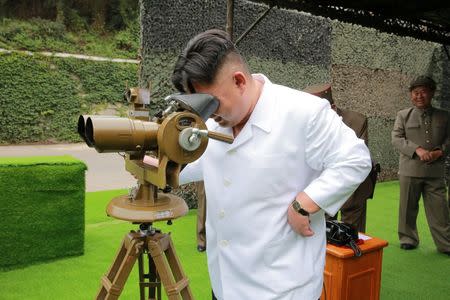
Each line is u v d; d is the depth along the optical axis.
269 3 3.70
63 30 18.83
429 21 4.80
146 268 3.47
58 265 3.59
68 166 3.65
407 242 4.32
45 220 3.60
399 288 3.38
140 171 1.46
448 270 3.78
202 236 4.08
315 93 3.32
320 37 6.67
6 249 3.44
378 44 7.60
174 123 1.29
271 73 6.11
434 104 8.27
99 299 1.60
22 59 14.79
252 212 1.46
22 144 14.91
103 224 4.81
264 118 1.43
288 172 1.44
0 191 3.36
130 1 21.36
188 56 1.33
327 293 2.47
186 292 1.64
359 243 2.55
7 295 3.06
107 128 1.29
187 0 5.06
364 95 7.55
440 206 4.16
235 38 5.60
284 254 1.47
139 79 4.88
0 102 14.48
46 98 15.27
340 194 1.39
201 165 1.67
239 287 1.52
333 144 1.40
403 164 4.28
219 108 1.35
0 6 19.11
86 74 16.16
